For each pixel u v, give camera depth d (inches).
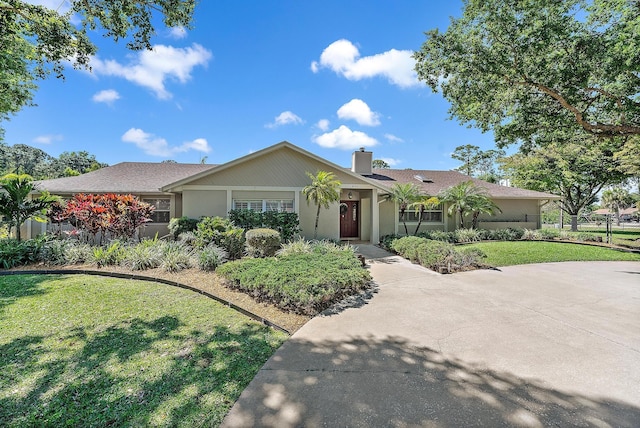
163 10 259.0
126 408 100.0
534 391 109.7
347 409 99.0
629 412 98.3
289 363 130.7
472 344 149.6
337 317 188.4
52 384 113.5
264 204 498.3
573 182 890.7
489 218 647.8
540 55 383.9
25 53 358.0
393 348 145.1
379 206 599.5
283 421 93.2
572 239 574.2
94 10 251.0
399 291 248.2
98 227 378.0
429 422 92.6
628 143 629.6
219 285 249.8
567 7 363.9
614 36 358.6
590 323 178.4
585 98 415.8
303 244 392.8
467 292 245.8
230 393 108.4
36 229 489.7
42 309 195.3
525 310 201.8
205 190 479.5
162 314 189.5
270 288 205.8
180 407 100.6
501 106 448.5
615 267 360.8
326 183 446.9
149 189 519.5
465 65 411.2
